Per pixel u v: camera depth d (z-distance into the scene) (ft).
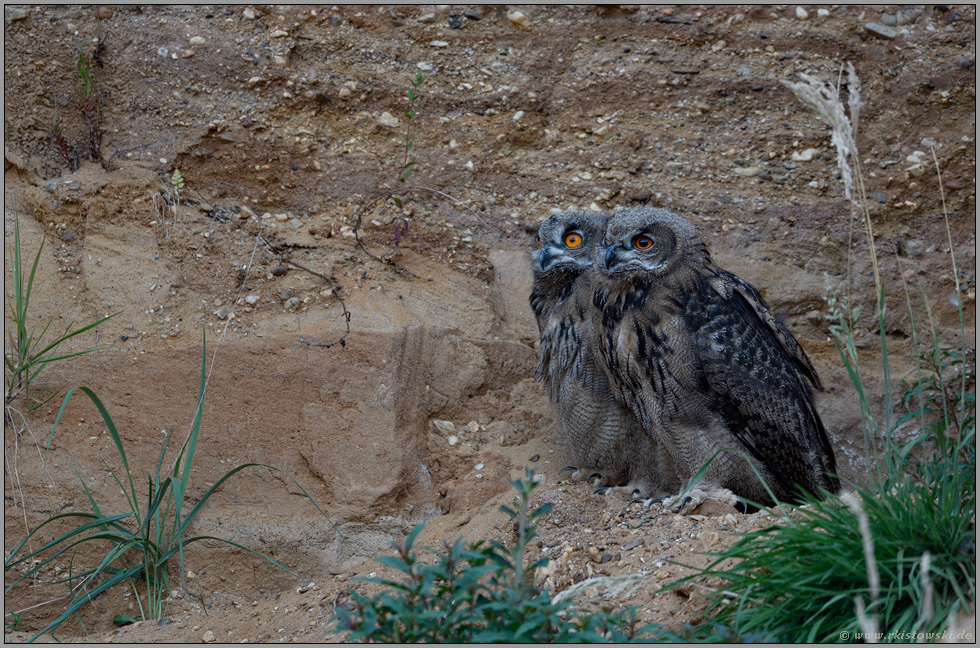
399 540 29.19
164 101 37.73
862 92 41.75
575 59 42.52
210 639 25.07
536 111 41.45
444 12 42.39
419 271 36.45
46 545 27.66
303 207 37.60
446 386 33.35
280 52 39.19
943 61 41.75
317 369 31.83
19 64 36.88
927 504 20.53
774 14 42.93
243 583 28.55
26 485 29.63
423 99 40.42
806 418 30.53
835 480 31.48
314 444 30.58
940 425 23.94
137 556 28.63
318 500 29.78
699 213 39.55
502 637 17.46
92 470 30.07
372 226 36.81
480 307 36.24
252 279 34.30
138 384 31.65
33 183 36.14
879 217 40.04
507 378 34.83
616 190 39.83
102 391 31.53
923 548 20.03
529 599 18.58
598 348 31.48
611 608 22.15
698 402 29.58
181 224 35.27
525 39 42.57
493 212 39.37
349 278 34.99
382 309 33.96
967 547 20.10
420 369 32.94
